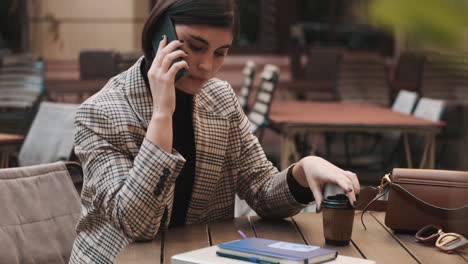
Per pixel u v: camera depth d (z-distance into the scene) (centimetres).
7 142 354
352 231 149
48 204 173
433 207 139
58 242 170
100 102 145
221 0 134
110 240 142
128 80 147
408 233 147
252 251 108
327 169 139
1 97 635
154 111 134
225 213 168
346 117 445
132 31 864
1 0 848
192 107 153
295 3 920
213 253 114
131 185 131
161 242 139
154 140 132
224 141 158
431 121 430
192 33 133
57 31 855
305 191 153
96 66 727
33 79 630
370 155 675
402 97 525
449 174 140
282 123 421
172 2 135
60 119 341
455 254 128
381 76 727
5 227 159
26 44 856
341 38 932
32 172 174
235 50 913
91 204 144
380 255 128
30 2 852
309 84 720
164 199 134
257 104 500
